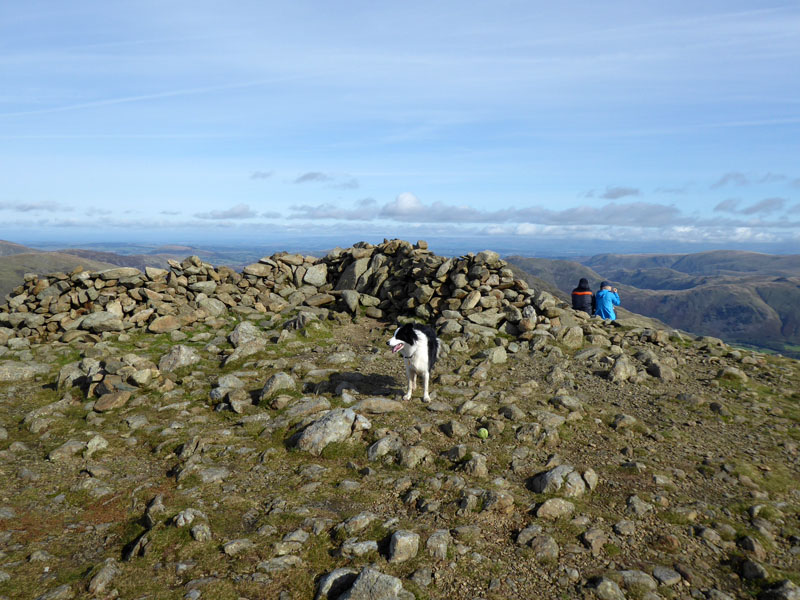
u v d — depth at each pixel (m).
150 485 6.16
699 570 4.66
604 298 16.28
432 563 4.60
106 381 9.24
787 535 5.25
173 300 15.34
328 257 19.62
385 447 6.85
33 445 7.43
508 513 5.46
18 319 13.91
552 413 8.17
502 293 14.47
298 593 4.25
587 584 4.37
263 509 5.59
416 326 9.10
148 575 4.45
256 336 13.08
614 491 5.98
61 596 4.18
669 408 8.80
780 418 8.50
